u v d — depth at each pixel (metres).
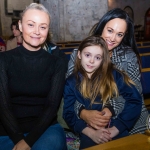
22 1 11.78
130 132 2.17
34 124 1.99
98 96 2.00
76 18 8.66
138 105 1.99
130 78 2.10
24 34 1.94
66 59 2.55
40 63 1.99
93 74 2.02
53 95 2.00
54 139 1.92
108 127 2.00
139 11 17.52
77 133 2.05
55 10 8.76
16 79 1.95
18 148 1.80
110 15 2.12
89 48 1.95
